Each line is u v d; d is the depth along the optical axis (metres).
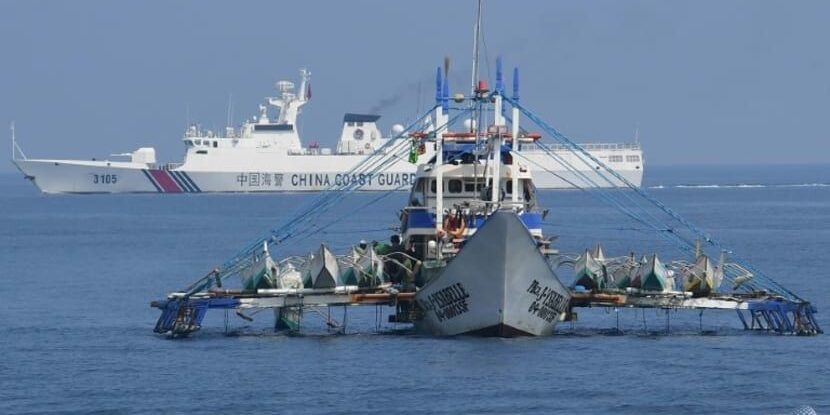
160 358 183.75
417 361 175.75
